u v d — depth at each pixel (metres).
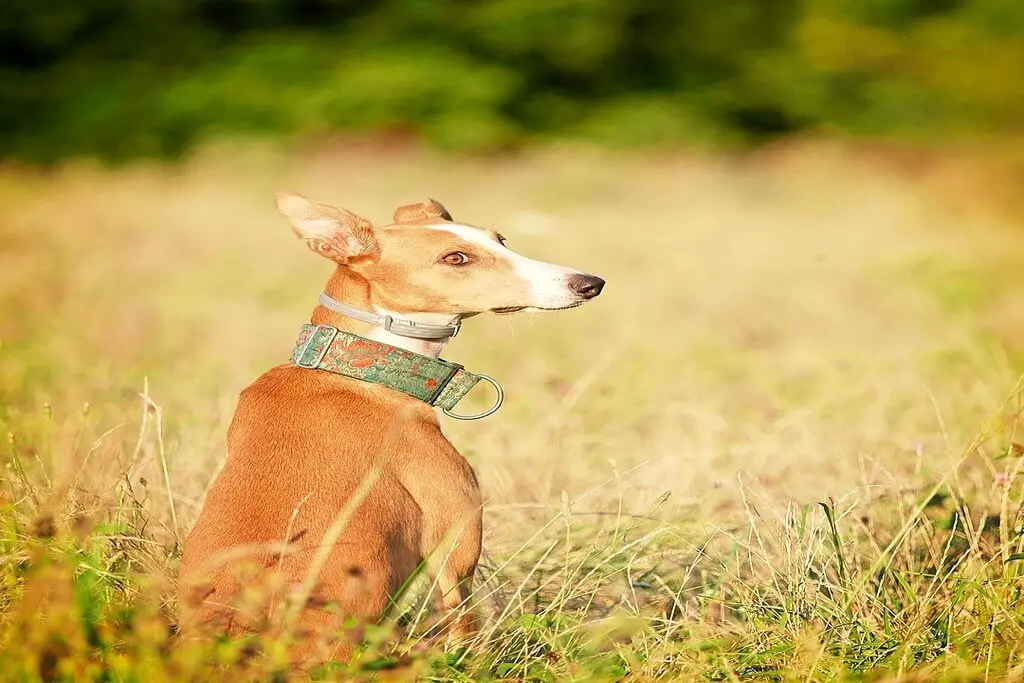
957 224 21.34
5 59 39.59
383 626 5.25
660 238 20.81
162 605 5.68
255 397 5.89
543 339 13.23
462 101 34.84
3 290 15.62
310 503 5.36
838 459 8.35
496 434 9.03
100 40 39.47
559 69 38.06
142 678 4.62
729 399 10.56
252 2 38.53
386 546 5.37
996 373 10.18
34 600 4.93
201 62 38.66
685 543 6.71
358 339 6.02
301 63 36.50
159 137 36.72
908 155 34.72
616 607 6.19
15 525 5.82
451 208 24.75
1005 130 35.97
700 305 15.14
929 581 6.37
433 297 6.35
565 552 6.43
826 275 17.06
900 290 15.55
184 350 12.76
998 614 5.61
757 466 8.33
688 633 5.99
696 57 39.12
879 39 38.50
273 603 5.00
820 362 11.59
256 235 21.84
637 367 11.69
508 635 5.80
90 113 37.34
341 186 28.09
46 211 24.08
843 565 6.20
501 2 36.84
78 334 13.07
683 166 30.92
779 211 24.75
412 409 5.97
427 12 36.59
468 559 5.86
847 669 5.43
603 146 34.81
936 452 8.37
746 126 39.06
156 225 22.84
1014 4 37.16
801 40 39.12
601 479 8.35
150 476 7.54
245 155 30.67
